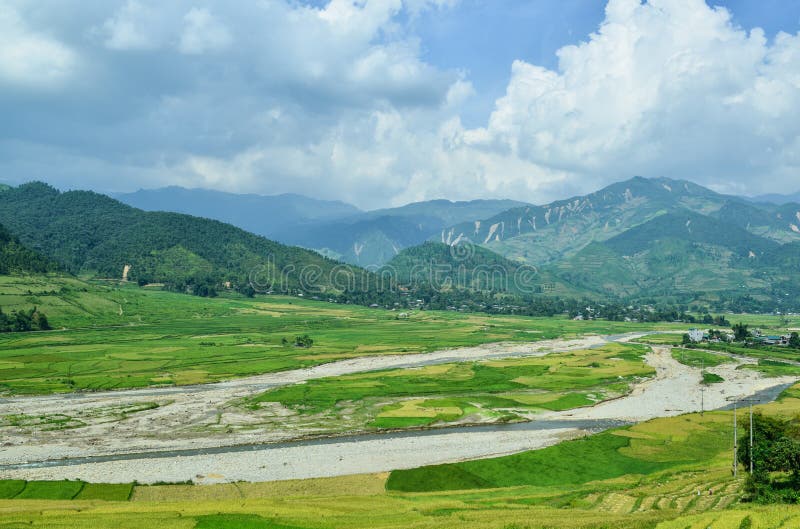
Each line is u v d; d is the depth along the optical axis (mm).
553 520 70250
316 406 150250
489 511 77188
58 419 136375
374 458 110375
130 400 157125
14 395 161875
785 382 186500
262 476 100562
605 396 165125
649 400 160875
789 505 71750
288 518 72875
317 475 101125
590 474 101438
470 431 129000
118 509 77625
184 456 111125
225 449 115812
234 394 165375
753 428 90188
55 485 93375
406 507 80000
